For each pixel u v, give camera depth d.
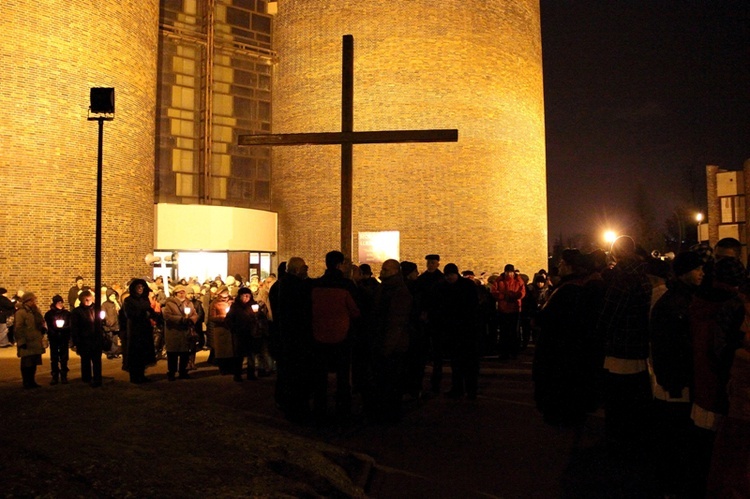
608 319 6.89
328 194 27.92
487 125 27.91
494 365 14.22
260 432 7.00
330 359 8.67
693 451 5.08
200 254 27.31
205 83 28.11
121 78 21.59
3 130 18.80
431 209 27.06
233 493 4.83
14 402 7.82
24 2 19.23
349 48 10.38
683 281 5.47
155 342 15.97
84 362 12.06
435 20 27.38
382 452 7.31
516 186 28.80
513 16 29.33
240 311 12.24
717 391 4.85
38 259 19.31
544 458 7.02
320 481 5.63
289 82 29.23
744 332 4.41
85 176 20.41
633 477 6.32
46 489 4.33
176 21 27.84
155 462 5.35
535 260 29.62
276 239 29.56
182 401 8.13
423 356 10.34
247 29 29.62
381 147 27.36
